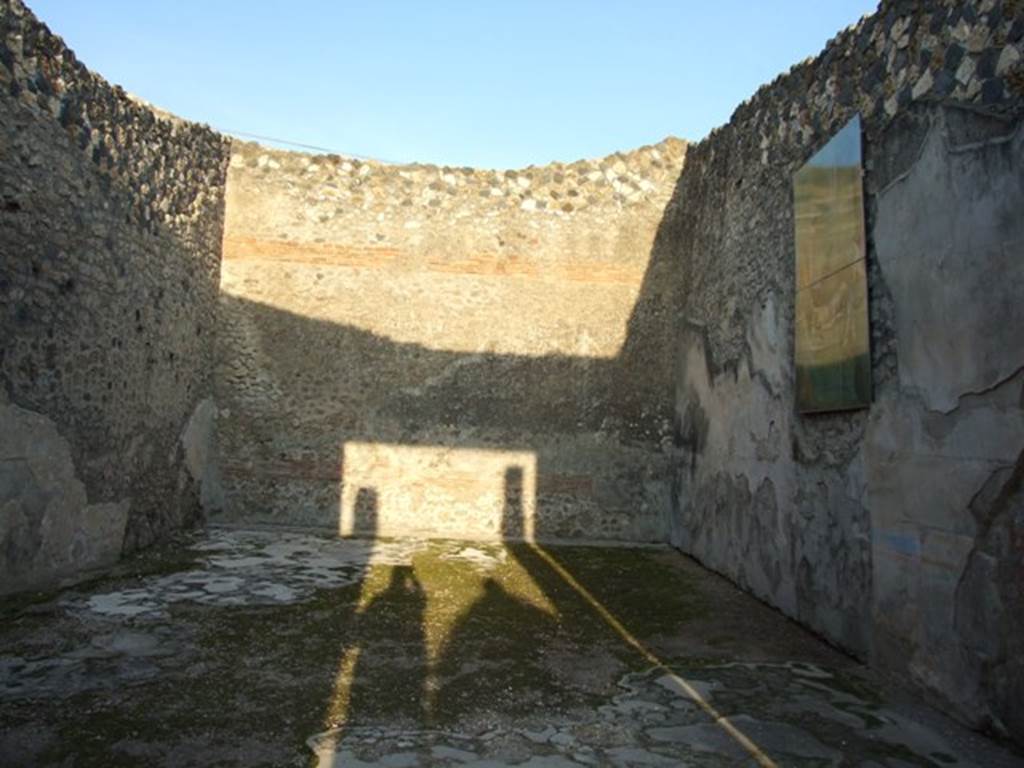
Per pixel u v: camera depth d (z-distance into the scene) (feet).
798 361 14.56
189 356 21.86
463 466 24.26
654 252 25.38
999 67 9.34
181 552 18.95
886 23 12.01
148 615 13.28
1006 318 8.96
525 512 24.31
